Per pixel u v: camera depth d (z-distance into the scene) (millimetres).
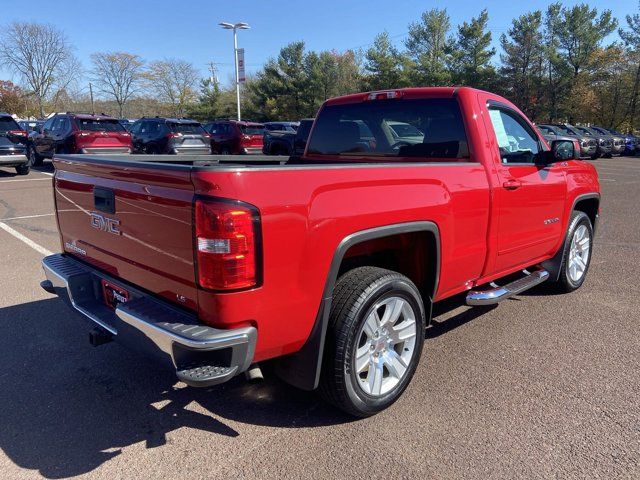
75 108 77875
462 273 3576
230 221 2213
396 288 2947
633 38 43969
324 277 2602
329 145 4621
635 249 7285
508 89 48125
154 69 69750
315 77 50750
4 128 15477
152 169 2480
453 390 3338
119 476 2533
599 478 2502
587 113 46500
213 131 21281
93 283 3291
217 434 2885
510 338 4180
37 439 2824
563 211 4703
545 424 2955
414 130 3969
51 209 10141
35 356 3832
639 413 3072
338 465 2605
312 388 2758
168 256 2514
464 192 3375
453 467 2586
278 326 2490
